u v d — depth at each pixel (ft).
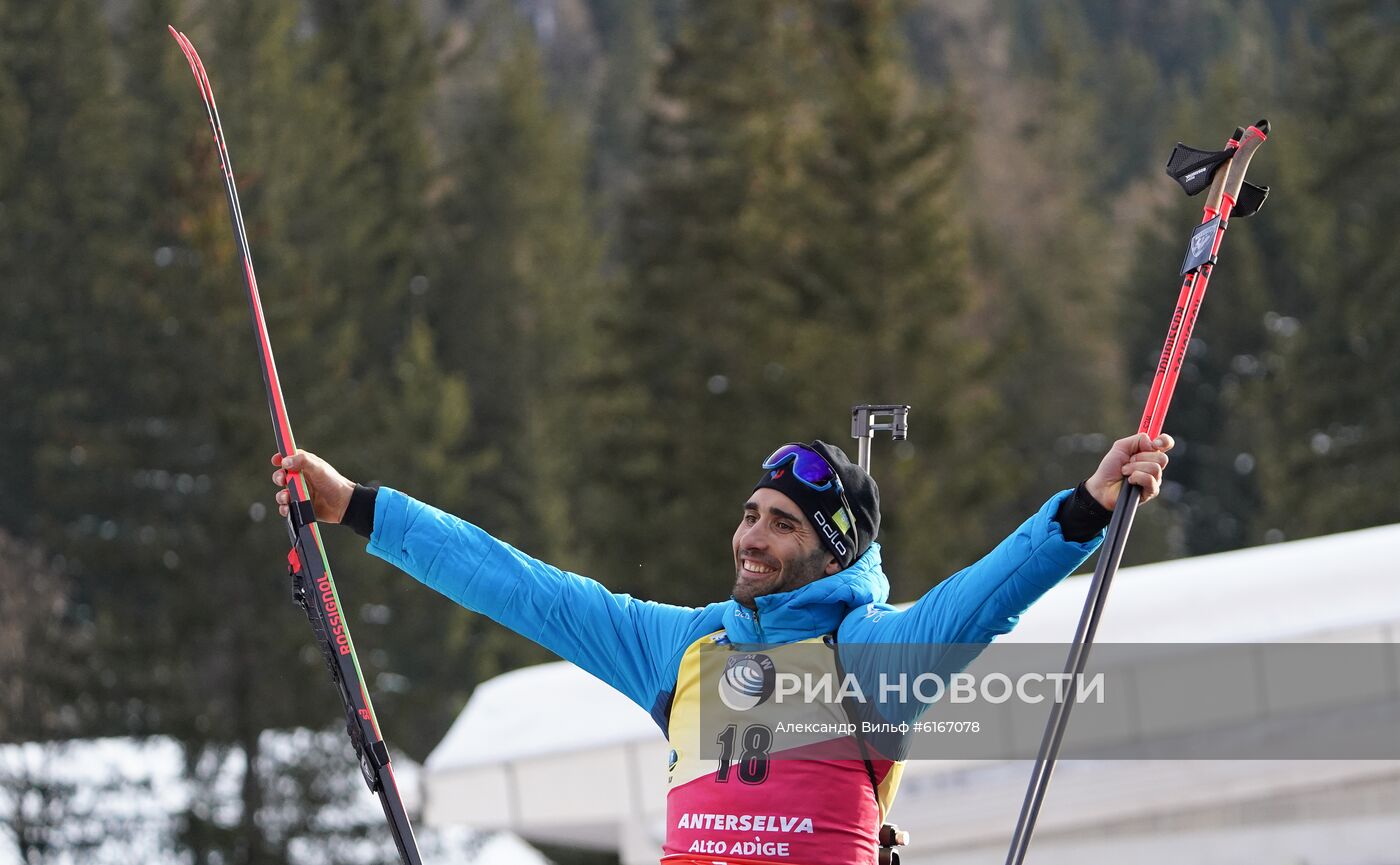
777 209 217.56
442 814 79.61
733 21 245.04
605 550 218.79
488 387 314.14
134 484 221.25
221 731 195.42
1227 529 308.40
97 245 256.73
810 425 195.00
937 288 195.72
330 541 214.90
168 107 254.88
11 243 277.64
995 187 339.16
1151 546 281.95
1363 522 223.10
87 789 180.45
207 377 216.13
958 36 459.73
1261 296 296.10
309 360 223.30
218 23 255.91
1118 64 502.38
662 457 215.51
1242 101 392.47
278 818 190.80
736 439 207.31
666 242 238.07
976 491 194.08
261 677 201.67
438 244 330.95
